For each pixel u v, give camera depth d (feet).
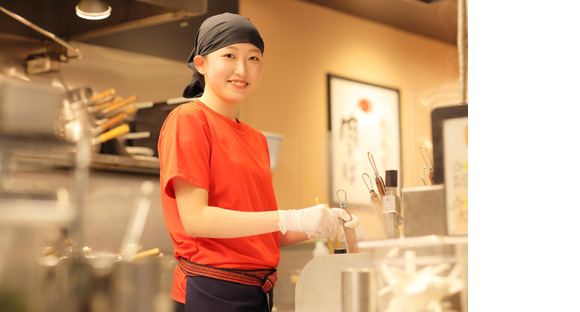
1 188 7.86
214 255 4.45
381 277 3.29
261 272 4.63
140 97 10.61
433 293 3.27
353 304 3.15
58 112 8.93
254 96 12.22
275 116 12.59
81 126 9.38
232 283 4.42
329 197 13.00
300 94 13.20
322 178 13.14
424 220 3.37
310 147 13.19
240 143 4.81
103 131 9.77
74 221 8.73
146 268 4.52
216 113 4.77
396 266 3.31
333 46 14.11
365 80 14.82
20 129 8.17
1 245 7.17
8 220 7.48
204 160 4.43
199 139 4.45
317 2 13.76
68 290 4.81
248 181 4.73
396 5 14.10
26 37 9.27
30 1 9.72
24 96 8.21
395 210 3.93
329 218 4.18
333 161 13.17
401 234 3.50
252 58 4.79
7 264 5.95
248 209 4.68
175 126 4.49
